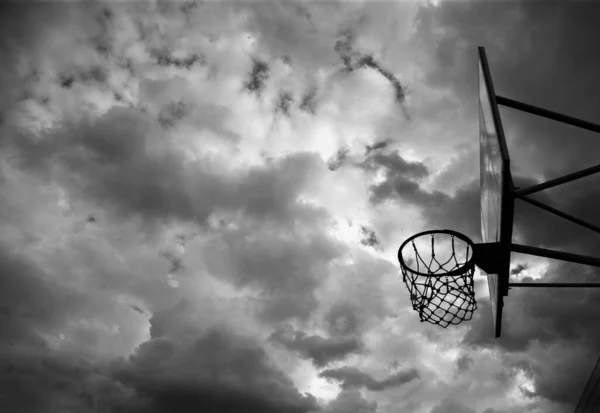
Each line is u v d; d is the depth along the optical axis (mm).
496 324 6160
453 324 6551
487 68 5930
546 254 5344
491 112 5348
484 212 6715
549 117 5914
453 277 6691
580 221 5090
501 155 4875
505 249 5488
